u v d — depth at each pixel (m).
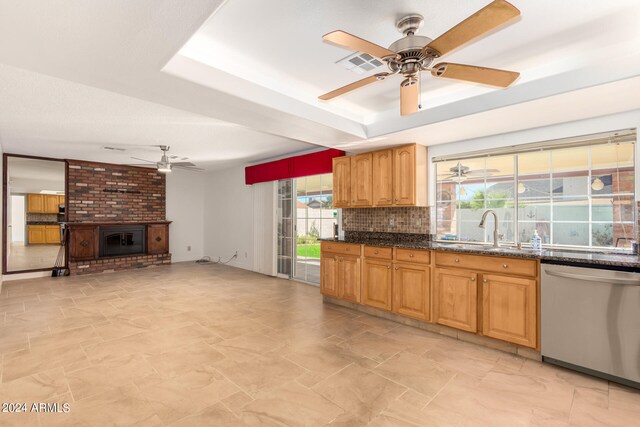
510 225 3.38
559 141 2.96
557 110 2.58
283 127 3.15
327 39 1.49
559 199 3.07
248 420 1.81
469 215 3.68
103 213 6.43
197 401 1.99
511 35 2.01
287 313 3.77
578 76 2.16
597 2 1.70
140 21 1.46
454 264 3.01
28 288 4.93
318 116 3.03
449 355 2.67
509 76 1.82
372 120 3.55
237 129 3.92
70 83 2.56
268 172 5.82
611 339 2.21
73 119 3.49
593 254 2.58
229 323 3.41
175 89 2.26
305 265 5.71
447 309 3.05
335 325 3.38
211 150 5.23
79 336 3.02
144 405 1.94
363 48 1.60
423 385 2.20
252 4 1.72
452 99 2.96
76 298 4.37
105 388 2.13
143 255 6.83
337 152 4.53
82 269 6.04
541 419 1.83
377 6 1.74
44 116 3.39
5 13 1.37
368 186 4.03
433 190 3.86
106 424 1.77
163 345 2.83
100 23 1.47
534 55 2.26
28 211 9.65
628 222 2.71
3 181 5.38
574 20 1.86
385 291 3.55
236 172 7.02
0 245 4.77
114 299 4.34
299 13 1.81
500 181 3.45
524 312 2.59
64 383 2.19
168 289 4.93
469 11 1.78
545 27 1.93
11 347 2.76
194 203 7.96
